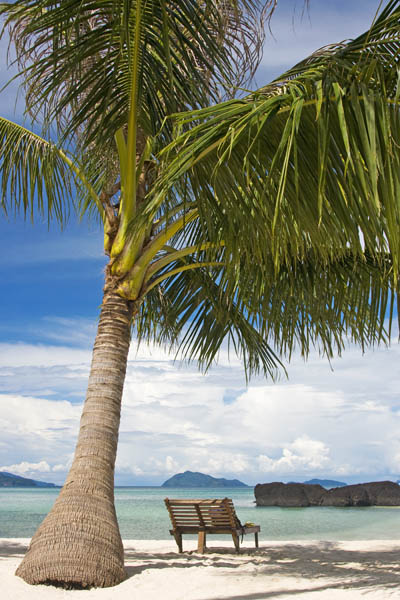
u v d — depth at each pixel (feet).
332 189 13.03
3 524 54.75
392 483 92.22
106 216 20.65
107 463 17.99
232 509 23.95
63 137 17.80
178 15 16.39
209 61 18.01
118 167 21.62
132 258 19.89
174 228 20.36
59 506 16.88
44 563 15.64
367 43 12.60
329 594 14.75
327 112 11.82
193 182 16.62
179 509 24.79
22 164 22.50
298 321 23.75
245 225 16.14
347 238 13.41
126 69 17.61
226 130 13.10
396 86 12.34
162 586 15.85
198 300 25.70
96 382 18.94
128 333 19.98
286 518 62.69
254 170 14.23
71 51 16.90
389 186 11.55
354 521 57.21
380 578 17.75
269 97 13.24
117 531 16.98
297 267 22.26
